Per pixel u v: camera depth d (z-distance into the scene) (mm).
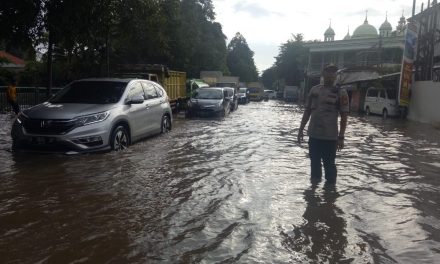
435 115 21047
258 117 21891
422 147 11789
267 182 7023
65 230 4762
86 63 23141
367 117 26328
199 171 7758
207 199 6000
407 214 5527
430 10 26375
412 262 4074
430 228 5023
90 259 4039
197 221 5090
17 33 12953
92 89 10383
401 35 46906
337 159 9453
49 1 12141
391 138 13977
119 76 20000
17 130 8750
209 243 4438
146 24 16750
